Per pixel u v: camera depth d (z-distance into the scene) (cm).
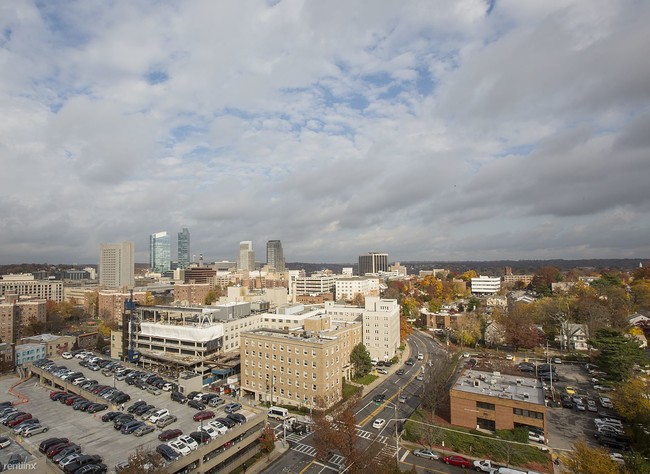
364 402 10138
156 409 7694
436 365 10719
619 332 11150
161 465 5312
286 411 8950
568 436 8062
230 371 11794
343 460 7025
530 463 6944
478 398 8438
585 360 13888
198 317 13838
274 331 11106
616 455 6888
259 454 7188
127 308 14350
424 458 7262
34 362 11594
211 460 6088
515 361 13988
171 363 12394
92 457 5622
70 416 7444
